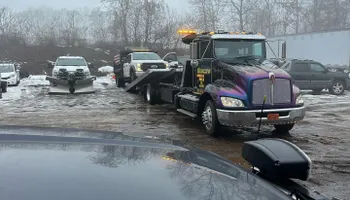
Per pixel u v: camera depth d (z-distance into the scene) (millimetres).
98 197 1286
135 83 15273
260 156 2066
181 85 10898
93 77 19172
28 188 1294
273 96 7910
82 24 65062
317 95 19047
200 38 9609
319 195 1878
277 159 1964
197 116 9391
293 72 18938
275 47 9539
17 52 45469
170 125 9820
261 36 9445
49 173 1435
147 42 47969
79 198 1260
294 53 27781
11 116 11258
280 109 7922
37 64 43250
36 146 1762
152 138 2277
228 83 8297
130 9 48781
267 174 2025
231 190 1523
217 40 9172
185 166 1722
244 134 8742
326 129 9398
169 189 1426
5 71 24359
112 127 9438
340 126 9852
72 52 47625
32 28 54406
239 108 7770
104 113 11961
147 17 48125
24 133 2014
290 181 2002
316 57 26188
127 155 1757
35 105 14102
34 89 21781
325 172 5707
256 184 1673
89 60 46469
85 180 1405
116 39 50875
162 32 47906
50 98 16672
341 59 24531
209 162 1885
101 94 18453
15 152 1642
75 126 9547
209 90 8430
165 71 12492
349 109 13430
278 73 8031
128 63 19844
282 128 8773
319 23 54312
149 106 13812
